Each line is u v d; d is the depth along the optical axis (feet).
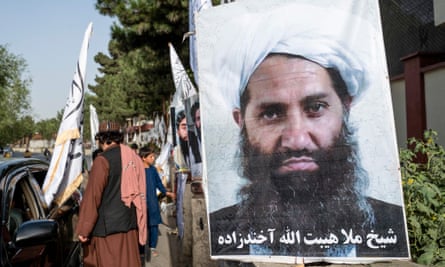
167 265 21.08
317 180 10.28
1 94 108.68
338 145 10.16
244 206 10.83
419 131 26.78
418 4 31.09
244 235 10.78
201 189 15.74
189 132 16.75
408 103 28.04
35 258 10.48
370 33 9.98
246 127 10.89
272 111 10.69
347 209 10.03
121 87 123.34
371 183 9.88
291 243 10.39
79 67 15.33
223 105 11.09
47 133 276.00
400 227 9.63
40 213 12.48
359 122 10.02
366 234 9.86
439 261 15.55
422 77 26.78
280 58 10.66
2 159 13.15
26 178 12.89
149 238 21.39
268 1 10.77
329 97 10.26
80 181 15.24
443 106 24.97
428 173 17.26
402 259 9.59
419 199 16.19
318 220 10.23
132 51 51.83
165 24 44.91
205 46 11.24
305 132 10.42
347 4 10.15
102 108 160.76
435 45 29.58
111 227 12.81
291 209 10.45
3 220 9.82
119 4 45.19
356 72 10.06
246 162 10.88
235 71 11.02
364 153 9.96
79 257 14.73
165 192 22.68
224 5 11.10
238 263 13.94
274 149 10.64
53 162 14.76
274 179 10.61
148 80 61.26
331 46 10.26
